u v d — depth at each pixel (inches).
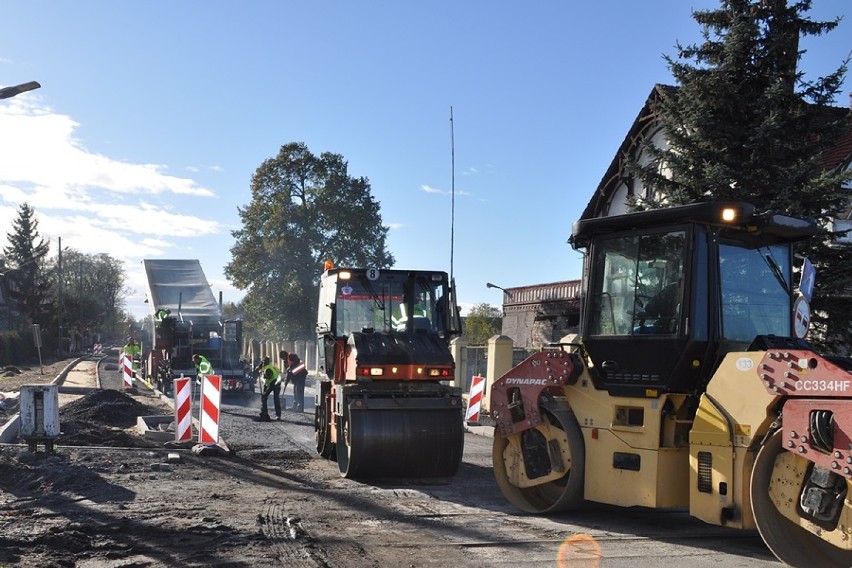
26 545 272.8
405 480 448.5
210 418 534.0
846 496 248.2
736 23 627.5
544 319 1288.1
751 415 274.8
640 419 323.9
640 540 303.1
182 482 413.1
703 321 312.3
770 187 614.5
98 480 399.2
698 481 291.0
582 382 345.1
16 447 489.7
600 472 332.5
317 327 540.7
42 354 2586.1
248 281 2266.2
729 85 621.6
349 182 2283.5
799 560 264.4
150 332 1347.2
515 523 332.2
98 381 1366.9
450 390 458.9
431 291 511.2
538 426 355.3
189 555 267.7
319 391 540.7
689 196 638.5
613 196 1179.9
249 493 388.5
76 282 5315.0
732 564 267.1
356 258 2265.0
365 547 285.0
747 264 332.5
